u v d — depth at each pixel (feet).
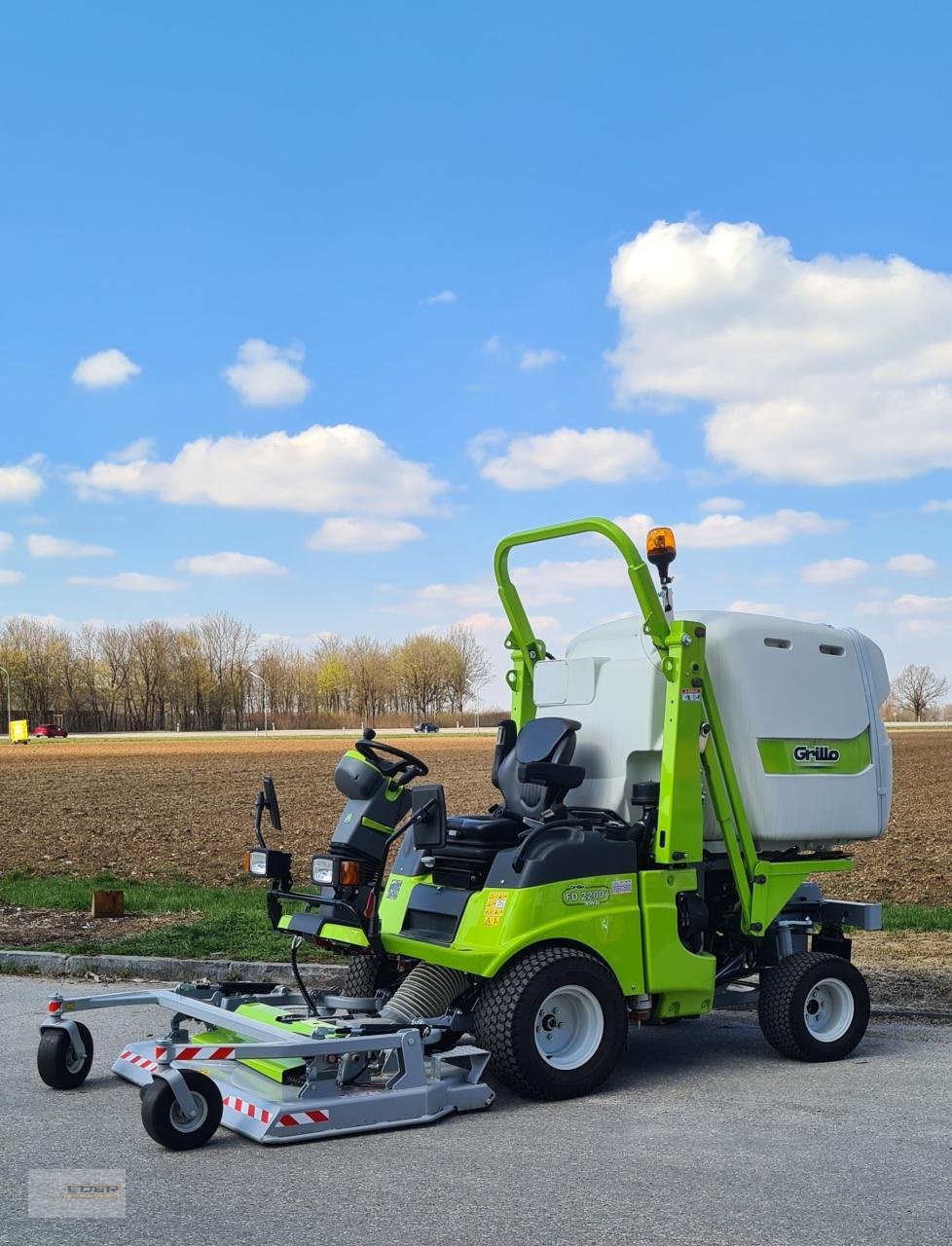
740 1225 13.47
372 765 20.01
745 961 22.93
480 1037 18.80
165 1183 14.88
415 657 448.24
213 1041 19.75
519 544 24.04
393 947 20.07
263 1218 13.66
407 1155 15.99
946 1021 25.58
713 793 21.66
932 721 491.72
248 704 449.89
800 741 22.90
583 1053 19.26
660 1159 15.80
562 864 19.56
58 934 33.76
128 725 428.15
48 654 417.90
